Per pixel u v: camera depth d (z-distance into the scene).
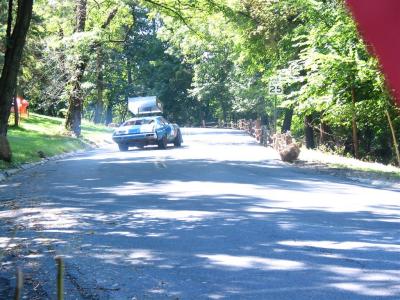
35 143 26.14
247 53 30.02
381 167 18.56
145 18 64.94
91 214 9.73
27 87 40.31
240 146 29.61
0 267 6.12
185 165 19.27
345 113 21.69
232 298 5.04
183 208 10.34
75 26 38.66
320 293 5.14
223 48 56.47
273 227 8.40
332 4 19.44
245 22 27.36
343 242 7.33
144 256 6.69
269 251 6.86
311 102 21.73
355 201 11.23
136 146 28.58
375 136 27.28
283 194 12.30
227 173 16.83
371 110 21.12
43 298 5.02
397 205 10.70
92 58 39.09
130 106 43.50
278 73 25.31
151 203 11.02
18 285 1.27
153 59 73.94
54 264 6.25
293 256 6.59
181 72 73.25
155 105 43.16
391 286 5.33
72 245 7.23
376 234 7.86
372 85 19.78
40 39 37.16
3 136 19.36
